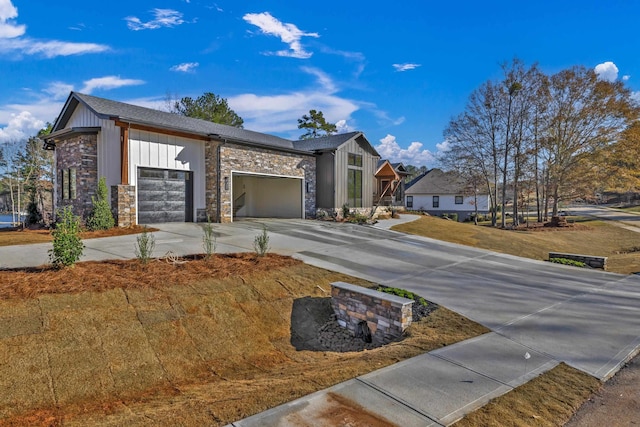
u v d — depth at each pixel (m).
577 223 28.86
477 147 28.64
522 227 25.88
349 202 21.47
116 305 5.33
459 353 4.34
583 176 26.66
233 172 16.09
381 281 7.96
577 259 11.69
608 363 4.17
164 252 8.80
